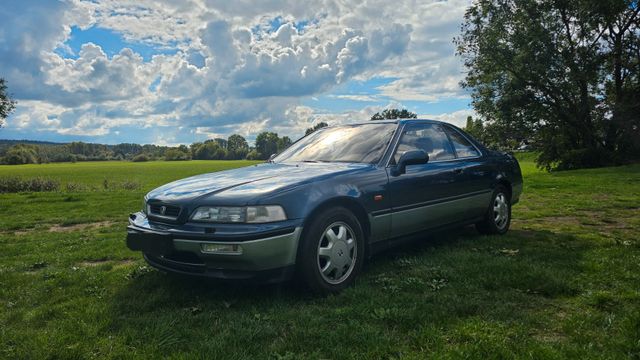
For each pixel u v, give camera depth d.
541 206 9.16
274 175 3.98
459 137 5.67
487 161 5.76
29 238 7.30
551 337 2.78
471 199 5.31
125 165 99.44
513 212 8.33
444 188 4.88
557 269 4.09
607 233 6.06
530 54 29.55
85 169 77.31
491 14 30.94
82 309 3.54
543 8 29.58
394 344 2.71
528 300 3.40
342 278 3.79
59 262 5.38
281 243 3.38
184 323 3.16
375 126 5.05
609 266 4.17
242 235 3.27
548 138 33.47
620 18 30.64
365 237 4.10
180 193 3.78
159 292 3.85
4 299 3.99
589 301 3.30
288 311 3.30
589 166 31.08
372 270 4.30
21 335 3.05
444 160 5.13
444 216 4.91
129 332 3.00
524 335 2.74
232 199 3.46
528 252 4.80
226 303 3.49
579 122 31.34
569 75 29.50
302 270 3.53
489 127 34.19
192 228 3.47
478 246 5.18
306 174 3.92
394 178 4.32
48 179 24.36
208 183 3.96
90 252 5.83
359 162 4.43
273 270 3.41
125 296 3.84
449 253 4.79
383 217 4.17
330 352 2.66
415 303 3.32
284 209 3.46
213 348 2.72
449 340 2.75
